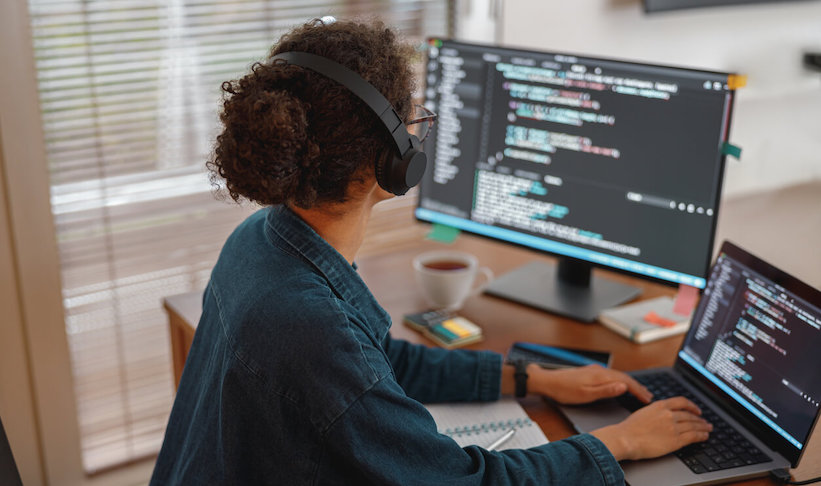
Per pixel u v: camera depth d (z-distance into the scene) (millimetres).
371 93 867
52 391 1969
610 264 1523
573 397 1259
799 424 1098
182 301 1587
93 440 2070
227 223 2086
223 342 938
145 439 2137
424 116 992
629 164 1455
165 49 1883
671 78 1380
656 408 1173
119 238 1957
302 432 890
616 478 1029
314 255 950
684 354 1338
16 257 1837
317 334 875
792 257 2945
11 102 1733
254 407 900
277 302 898
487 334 1486
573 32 2410
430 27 2203
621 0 2469
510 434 1194
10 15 1688
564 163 1520
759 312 1203
